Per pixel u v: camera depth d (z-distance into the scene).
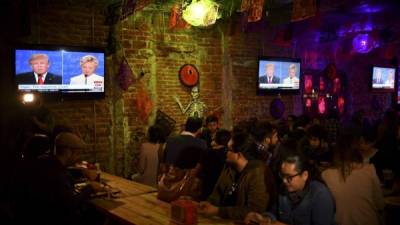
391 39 8.11
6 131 4.23
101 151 5.75
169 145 4.34
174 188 3.41
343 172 2.86
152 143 4.68
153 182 4.59
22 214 2.89
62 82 5.25
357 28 7.66
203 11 4.88
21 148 4.10
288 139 3.77
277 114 7.79
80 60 5.37
